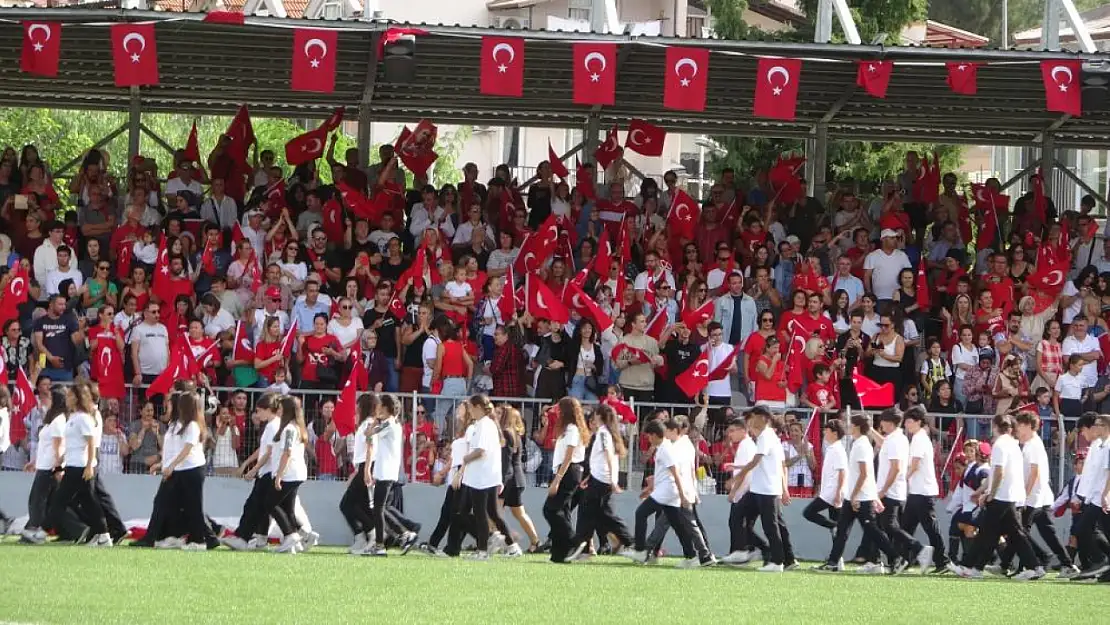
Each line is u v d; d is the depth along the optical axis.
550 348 54.56
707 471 51.09
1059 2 64.00
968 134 76.69
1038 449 46.81
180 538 45.06
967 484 49.75
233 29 57.88
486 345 57.75
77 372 53.41
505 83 54.31
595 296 58.78
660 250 62.12
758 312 60.69
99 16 52.03
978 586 43.19
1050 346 58.31
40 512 44.62
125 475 49.88
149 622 30.61
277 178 64.31
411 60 53.16
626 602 36.12
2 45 60.88
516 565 43.56
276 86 67.69
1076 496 49.41
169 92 68.69
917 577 45.75
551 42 55.62
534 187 66.88
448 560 44.41
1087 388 58.12
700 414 51.22
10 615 31.02
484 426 44.88
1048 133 75.62
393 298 55.91
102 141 69.31
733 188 67.94
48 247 58.47
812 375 54.88
